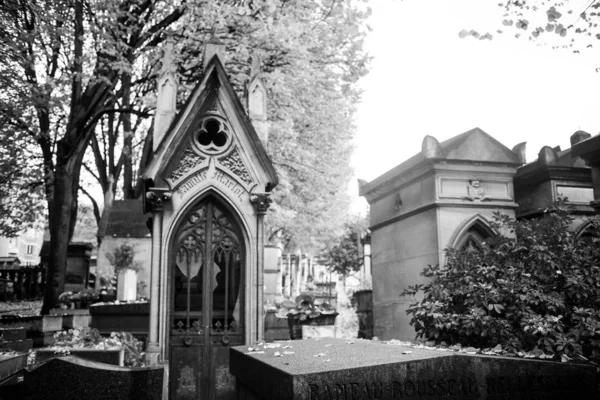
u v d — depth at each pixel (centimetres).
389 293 1100
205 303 785
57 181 1451
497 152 955
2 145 1764
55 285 1398
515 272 643
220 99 820
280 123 1698
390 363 384
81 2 1278
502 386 406
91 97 1463
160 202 775
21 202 2097
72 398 396
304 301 1063
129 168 2456
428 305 676
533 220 710
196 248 800
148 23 1565
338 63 1586
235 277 813
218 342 780
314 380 366
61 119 1920
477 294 638
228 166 813
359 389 374
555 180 984
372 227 1199
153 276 762
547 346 545
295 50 1433
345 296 2930
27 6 1177
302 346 570
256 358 477
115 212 1820
